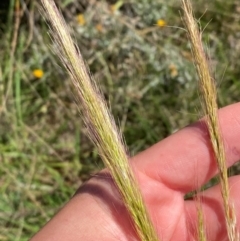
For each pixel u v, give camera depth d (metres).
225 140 0.13
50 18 0.10
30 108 0.24
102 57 0.24
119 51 0.24
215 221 0.14
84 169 0.23
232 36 0.25
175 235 0.14
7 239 0.21
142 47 0.24
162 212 0.13
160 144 0.13
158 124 0.23
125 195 0.11
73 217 0.12
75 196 0.13
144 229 0.11
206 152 0.13
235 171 0.22
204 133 0.13
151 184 0.13
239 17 0.25
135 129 0.23
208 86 0.12
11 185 0.22
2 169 0.23
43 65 0.24
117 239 0.12
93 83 0.10
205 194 0.14
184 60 0.24
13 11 0.24
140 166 0.13
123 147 0.11
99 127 0.10
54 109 0.24
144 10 0.25
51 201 0.22
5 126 0.23
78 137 0.23
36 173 0.22
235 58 0.24
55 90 0.24
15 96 0.24
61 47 0.10
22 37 0.24
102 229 0.12
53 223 0.12
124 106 0.23
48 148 0.23
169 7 0.25
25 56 0.24
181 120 0.23
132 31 0.24
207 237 0.14
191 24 0.11
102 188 0.13
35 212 0.22
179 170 0.13
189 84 0.23
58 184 0.22
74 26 0.24
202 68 0.11
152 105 0.23
